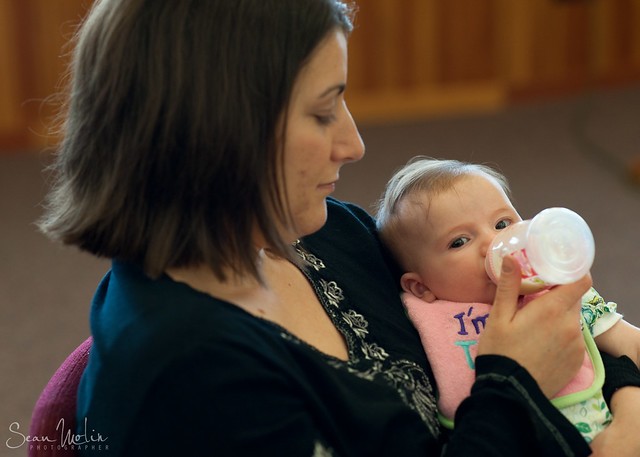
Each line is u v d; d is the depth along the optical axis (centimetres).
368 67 772
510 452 154
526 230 182
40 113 695
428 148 694
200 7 145
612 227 551
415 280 205
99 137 150
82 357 172
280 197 151
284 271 177
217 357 140
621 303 460
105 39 147
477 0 777
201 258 151
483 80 795
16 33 680
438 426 175
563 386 168
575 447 158
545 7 791
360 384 158
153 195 149
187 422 139
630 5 813
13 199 612
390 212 211
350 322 181
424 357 189
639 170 612
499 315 168
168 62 144
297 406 145
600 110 772
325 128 155
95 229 152
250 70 144
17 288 502
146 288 151
